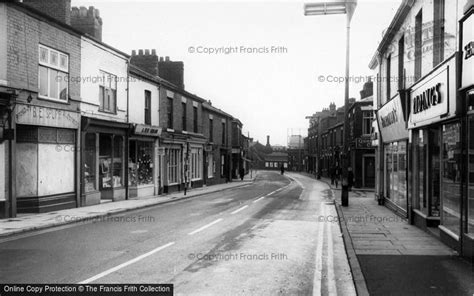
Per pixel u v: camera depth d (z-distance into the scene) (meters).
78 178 16.34
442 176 9.67
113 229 11.52
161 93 24.94
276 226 12.35
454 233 8.70
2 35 12.63
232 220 13.51
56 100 15.02
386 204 17.75
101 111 18.17
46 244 9.33
